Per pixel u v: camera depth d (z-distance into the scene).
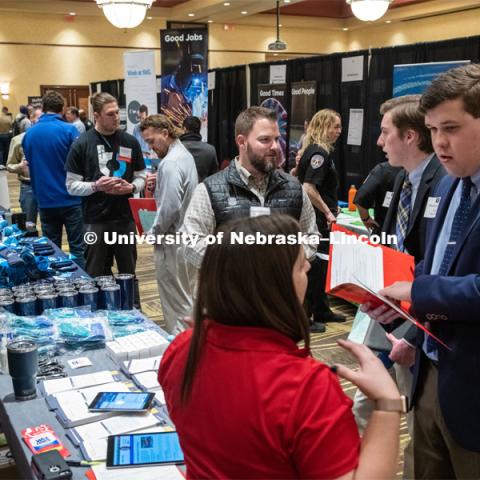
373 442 0.84
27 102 14.59
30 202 6.41
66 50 14.73
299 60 7.25
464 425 1.33
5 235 3.46
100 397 1.65
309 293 4.23
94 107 3.94
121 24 6.07
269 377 0.84
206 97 6.51
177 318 3.42
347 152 6.52
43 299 2.27
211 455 0.87
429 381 1.52
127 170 4.03
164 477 1.30
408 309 1.47
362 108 6.27
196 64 6.48
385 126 1.95
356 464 0.81
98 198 3.93
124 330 2.18
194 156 4.86
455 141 1.28
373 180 3.49
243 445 0.84
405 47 5.73
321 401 0.82
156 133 3.43
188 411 0.91
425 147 1.88
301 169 4.12
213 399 0.87
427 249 1.55
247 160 2.35
